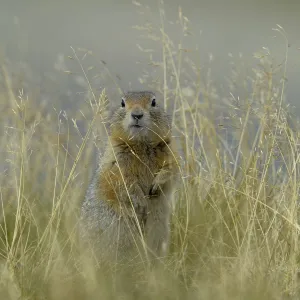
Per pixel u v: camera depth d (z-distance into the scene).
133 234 11.11
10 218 12.05
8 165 13.39
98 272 10.40
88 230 11.30
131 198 11.21
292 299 9.41
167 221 11.44
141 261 10.72
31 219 11.56
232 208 11.59
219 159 12.20
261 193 11.70
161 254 11.14
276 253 10.45
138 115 11.20
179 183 12.17
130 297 9.65
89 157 13.28
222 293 9.18
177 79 13.41
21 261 10.05
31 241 11.19
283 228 10.98
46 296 9.43
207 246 11.13
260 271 9.70
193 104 13.55
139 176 11.41
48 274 9.91
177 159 11.56
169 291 9.61
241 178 12.82
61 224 11.77
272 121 12.47
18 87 14.12
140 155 11.41
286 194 11.70
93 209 11.28
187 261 10.94
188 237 11.19
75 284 9.77
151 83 15.25
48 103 16.27
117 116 11.46
